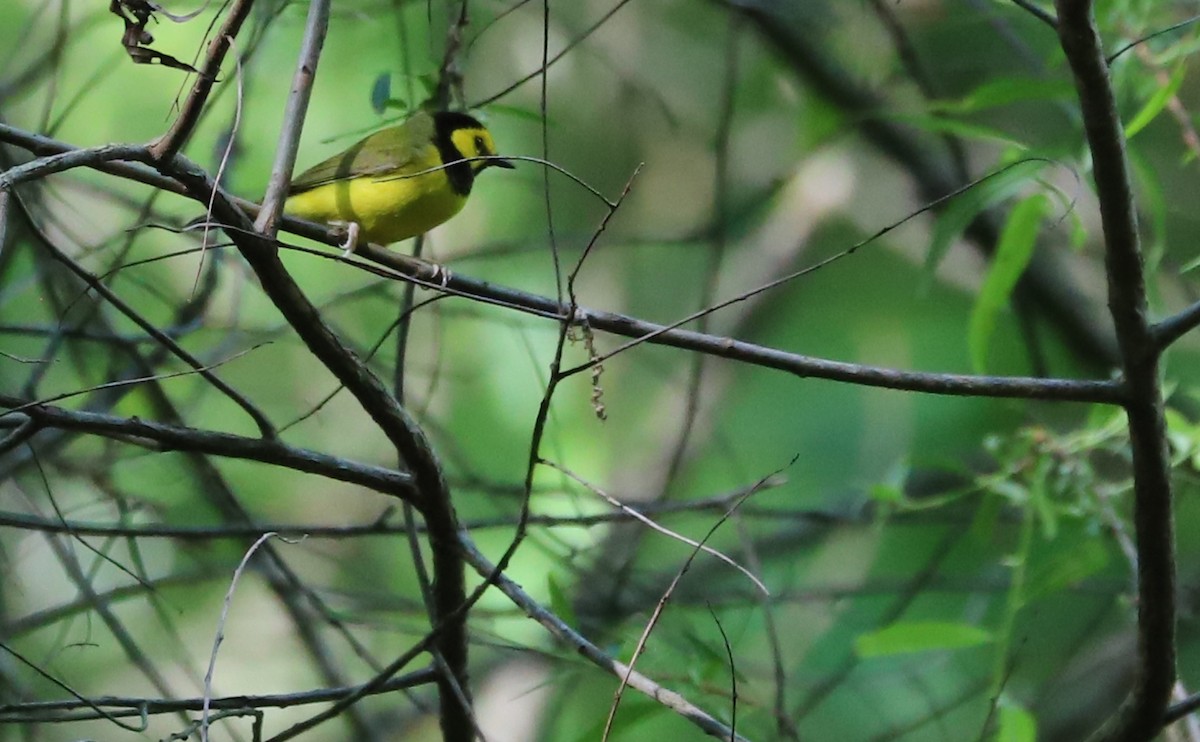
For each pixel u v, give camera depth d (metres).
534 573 11.42
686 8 15.57
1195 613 11.07
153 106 12.19
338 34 12.29
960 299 14.91
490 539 11.97
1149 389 5.74
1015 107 13.06
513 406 13.31
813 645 12.12
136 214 10.68
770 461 14.57
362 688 6.02
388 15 11.71
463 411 13.30
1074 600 12.05
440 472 6.01
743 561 13.12
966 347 14.50
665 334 5.84
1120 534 7.74
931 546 12.89
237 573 5.30
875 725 11.32
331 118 12.16
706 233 11.22
